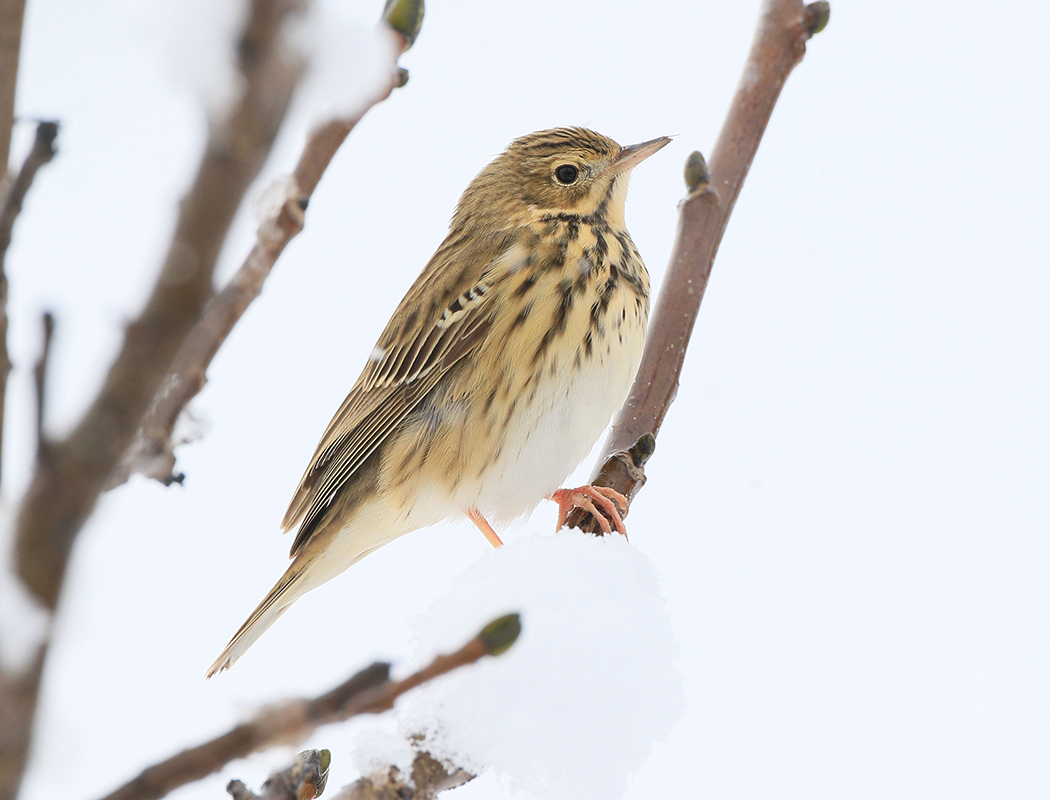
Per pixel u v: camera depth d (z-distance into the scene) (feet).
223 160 9.14
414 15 13.71
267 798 17.79
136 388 9.73
